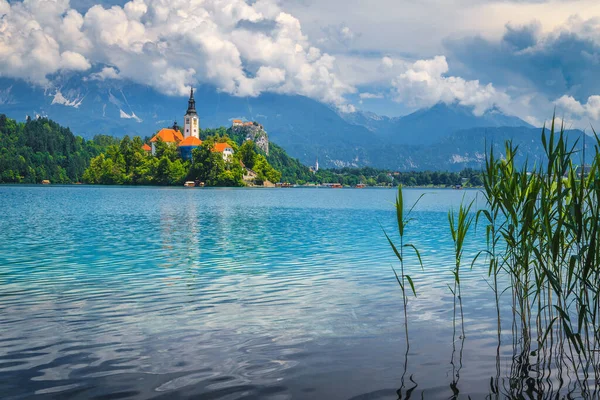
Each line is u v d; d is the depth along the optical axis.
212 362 9.46
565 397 8.09
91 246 27.08
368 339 10.88
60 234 33.31
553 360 9.72
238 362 9.45
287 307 13.65
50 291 15.58
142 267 20.16
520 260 10.59
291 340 10.77
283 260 22.14
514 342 10.72
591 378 8.84
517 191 10.49
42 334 11.12
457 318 12.57
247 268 19.95
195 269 19.67
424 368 9.22
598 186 8.84
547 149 9.52
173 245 27.66
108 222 43.28
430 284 16.84
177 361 9.48
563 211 9.72
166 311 13.16
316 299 14.59
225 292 15.51
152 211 59.62
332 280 17.45
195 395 8.01
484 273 18.88
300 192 179.25
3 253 24.19
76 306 13.70
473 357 9.80
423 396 8.06
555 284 9.28
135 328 11.59
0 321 12.15
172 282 17.05
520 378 8.82
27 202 78.25
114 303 14.04
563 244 10.19
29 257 22.86
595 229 8.77
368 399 7.93
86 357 9.69
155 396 7.95
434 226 41.44
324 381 8.61
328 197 131.50
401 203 10.26
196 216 52.25
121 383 8.45
